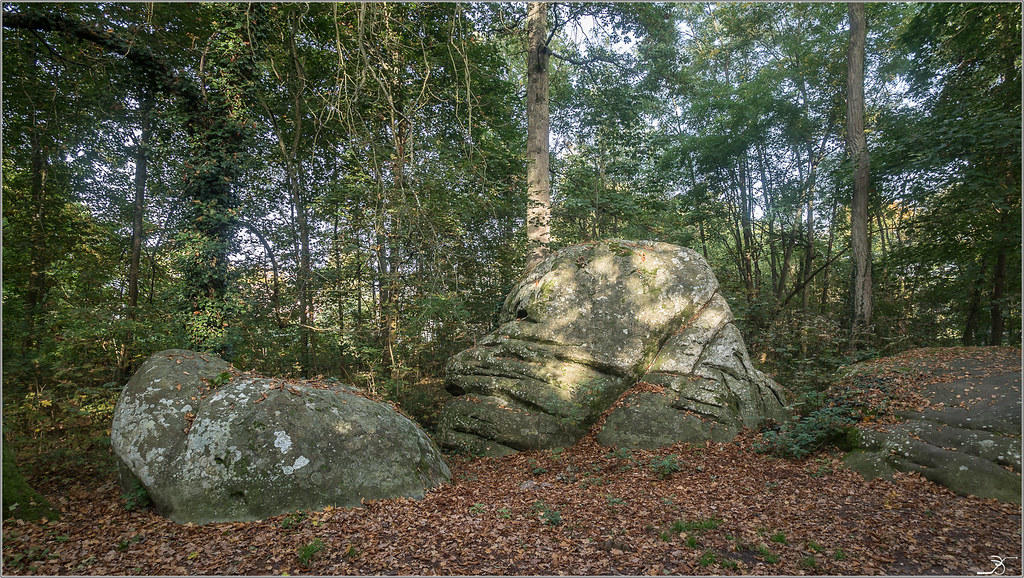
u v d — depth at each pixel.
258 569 4.32
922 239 14.23
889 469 6.17
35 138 10.23
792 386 10.82
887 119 14.75
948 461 5.80
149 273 12.73
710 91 19.33
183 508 5.33
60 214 11.06
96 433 8.04
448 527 5.12
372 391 10.66
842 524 4.95
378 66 9.86
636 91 15.56
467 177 10.95
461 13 12.30
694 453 7.69
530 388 9.13
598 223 14.73
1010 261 13.73
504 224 13.14
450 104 12.93
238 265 10.65
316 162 13.63
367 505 5.64
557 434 8.66
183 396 6.02
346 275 11.72
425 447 6.86
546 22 15.02
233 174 10.59
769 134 19.19
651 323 9.61
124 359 9.62
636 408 8.66
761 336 13.43
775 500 5.66
